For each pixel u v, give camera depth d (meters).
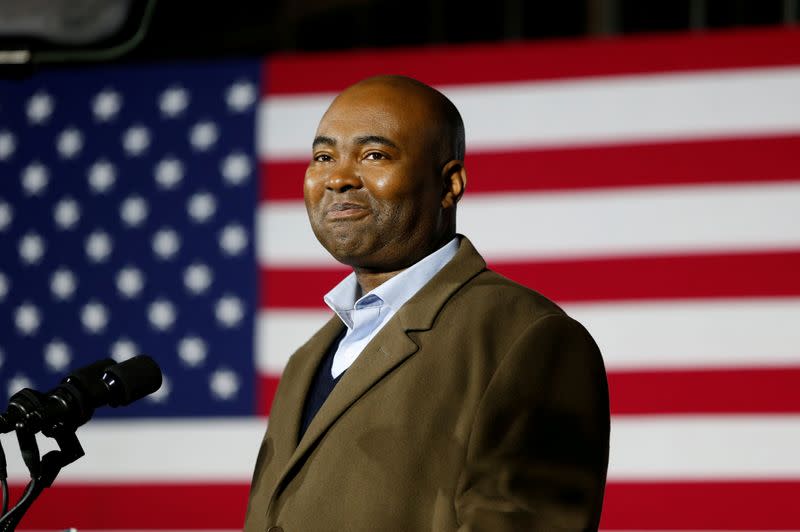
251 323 9.34
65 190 9.77
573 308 8.66
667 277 8.58
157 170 9.65
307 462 3.45
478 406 3.30
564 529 3.09
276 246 9.39
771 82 8.62
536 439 3.21
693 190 8.62
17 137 9.89
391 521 3.23
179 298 9.48
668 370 8.50
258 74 9.60
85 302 9.62
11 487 9.26
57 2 7.43
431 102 3.75
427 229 3.73
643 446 8.48
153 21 10.93
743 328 8.44
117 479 9.31
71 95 9.86
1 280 9.77
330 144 3.72
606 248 8.69
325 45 11.42
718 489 8.38
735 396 8.40
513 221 8.84
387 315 3.76
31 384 9.64
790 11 10.15
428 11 11.06
